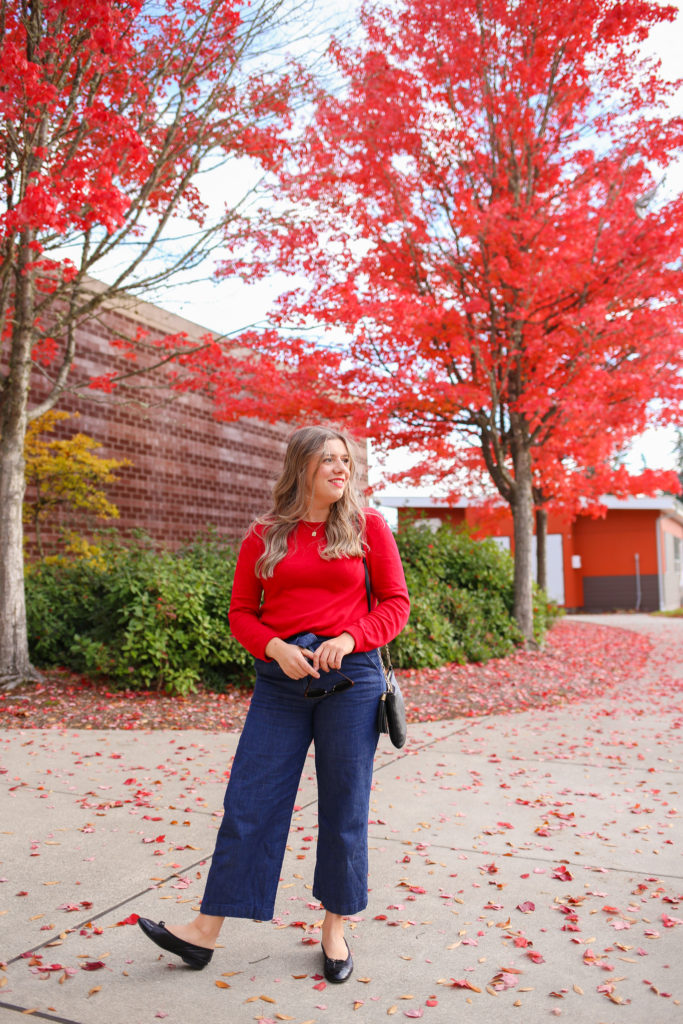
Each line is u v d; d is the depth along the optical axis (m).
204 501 14.14
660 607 24.36
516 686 8.27
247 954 2.56
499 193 9.59
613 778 4.75
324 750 2.41
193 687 7.23
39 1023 2.13
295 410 10.15
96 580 8.39
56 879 3.12
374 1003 2.27
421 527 11.65
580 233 8.91
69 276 8.08
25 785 4.45
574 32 8.43
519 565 11.15
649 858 3.42
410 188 9.37
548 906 2.93
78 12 5.84
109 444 12.03
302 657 2.27
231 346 9.20
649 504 23.77
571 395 9.39
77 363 11.53
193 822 3.83
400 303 8.61
